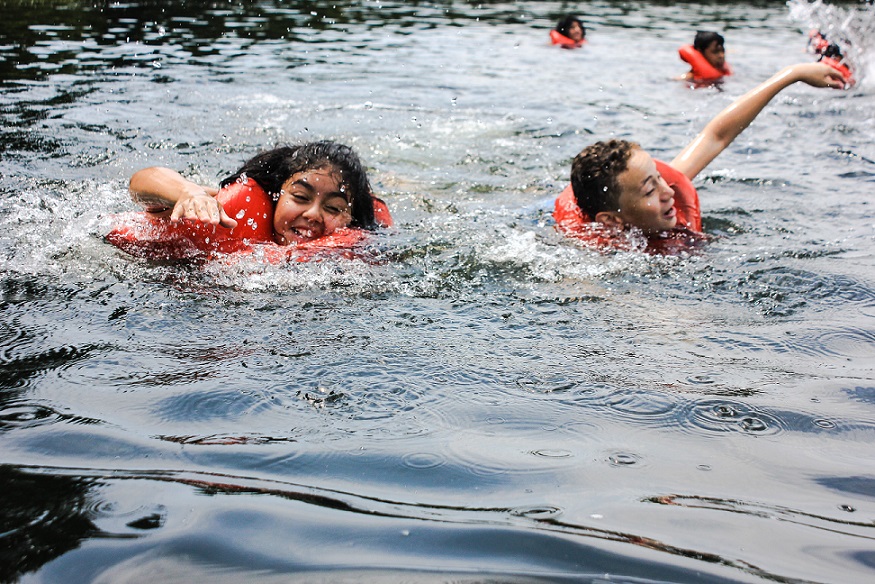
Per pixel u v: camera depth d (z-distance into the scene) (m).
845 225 4.16
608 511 1.69
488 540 1.58
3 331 2.66
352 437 2.02
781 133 6.16
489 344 2.68
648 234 4.06
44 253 3.41
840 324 2.89
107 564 1.49
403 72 8.28
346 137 5.82
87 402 2.17
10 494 1.72
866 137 6.05
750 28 12.56
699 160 4.54
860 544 1.59
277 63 8.33
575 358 2.58
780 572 1.49
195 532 1.59
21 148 5.00
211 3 11.88
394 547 1.55
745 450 1.98
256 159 3.94
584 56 9.80
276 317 2.88
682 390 2.33
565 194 4.37
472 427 2.09
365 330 2.78
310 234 3.78
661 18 13.54
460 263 3.54
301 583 1.44
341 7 12.63
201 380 2.33
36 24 9.39
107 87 6.83
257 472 1.83
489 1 14.68
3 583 1.44
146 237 3.56
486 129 6.22
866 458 1.95
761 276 3.42
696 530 1.62
